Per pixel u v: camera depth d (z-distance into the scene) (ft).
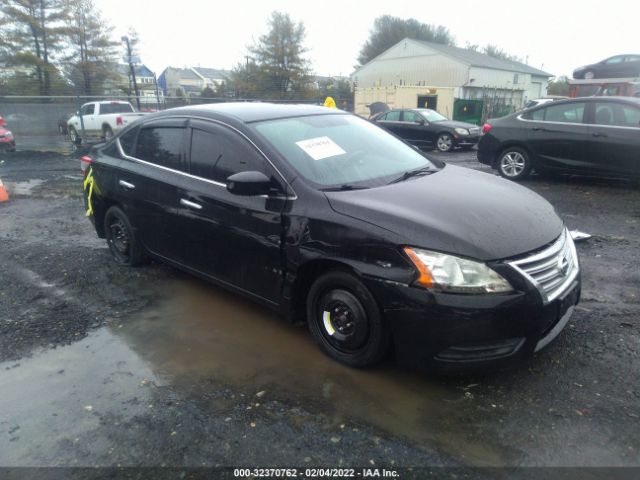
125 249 17.30
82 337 12.75
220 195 12.78
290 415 9.50
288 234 11.22
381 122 59.26
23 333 12.96
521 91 149.07
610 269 16.15
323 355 11.52
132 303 14.64
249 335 12.62
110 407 9.93
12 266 17.88
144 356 11.80
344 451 8.55
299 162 11.99
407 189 11.46
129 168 15.88
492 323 9.10
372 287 9.84
